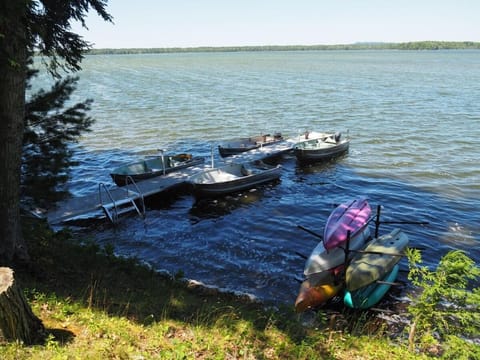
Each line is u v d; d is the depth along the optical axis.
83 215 16.12
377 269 10.55
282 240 14.06
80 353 5.47
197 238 14.30
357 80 69.62
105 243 13.90
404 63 126.38
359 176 20.80
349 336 7.94
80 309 7.06
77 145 26.95
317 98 48.00
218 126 33.12
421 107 40.91
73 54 9.34
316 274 10.88
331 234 11.55
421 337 7.53
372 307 10.24
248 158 23.08
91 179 20.64
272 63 132.88
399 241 11.91
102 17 9.16
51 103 11.11
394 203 17.22
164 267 12.17
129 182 18.83
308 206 17.09
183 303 8.61
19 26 6.85
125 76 82.56
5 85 7.50
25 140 10.80
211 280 11.45
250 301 9.79
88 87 61.16
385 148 25.88
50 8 8.37
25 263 8.27
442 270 7.04
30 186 10.95
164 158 20.97
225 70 98.88
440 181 19.77
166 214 16.64
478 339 7.46
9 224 8.05
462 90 54.50
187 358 5.77
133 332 6.50
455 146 25.98
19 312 5.41
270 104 43.66
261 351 6.58
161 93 53.03
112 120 35.41
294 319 8.81
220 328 7.31
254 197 18.28
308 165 22.86
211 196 17.97
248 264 12.38
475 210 16.36
